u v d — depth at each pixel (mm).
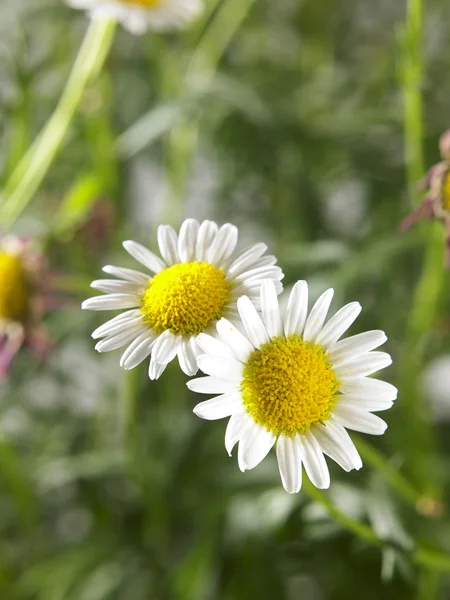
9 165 336
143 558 335
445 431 383
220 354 219
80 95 318
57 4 382
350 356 224
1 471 342
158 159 414
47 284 302
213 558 318
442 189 257
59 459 348
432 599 307
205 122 370
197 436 341
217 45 382
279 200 378
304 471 244
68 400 385
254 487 320
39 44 402
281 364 220
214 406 219
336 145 369
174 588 324
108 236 344
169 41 406
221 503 321
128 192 397
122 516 349
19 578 343
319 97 383
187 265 229
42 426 371
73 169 392
